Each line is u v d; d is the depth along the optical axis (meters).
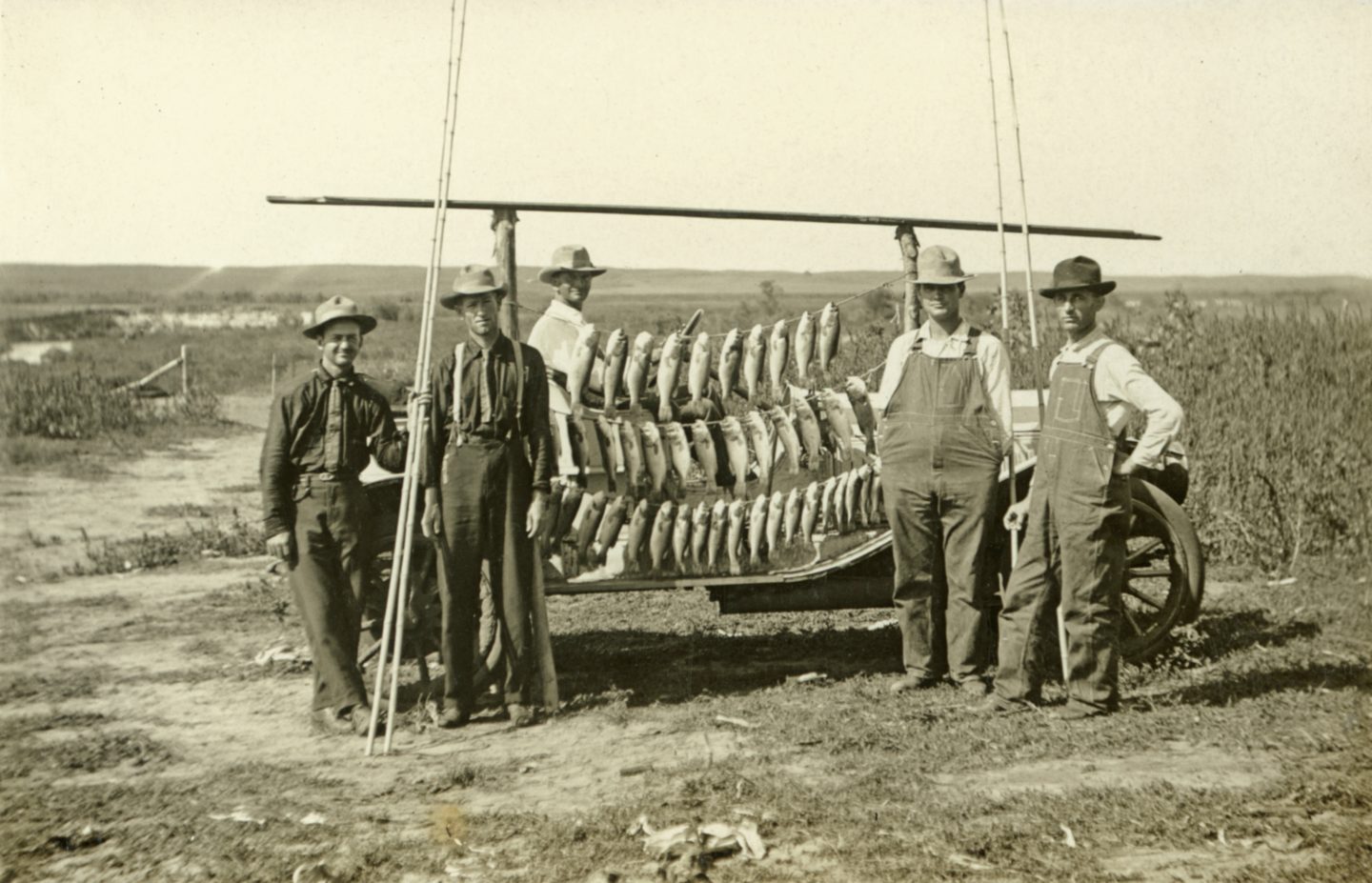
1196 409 9.31
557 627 7.48
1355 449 8.71
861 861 3.91
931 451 5.61
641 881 3.80
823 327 6.09
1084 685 5.33
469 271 5.50
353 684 5.52
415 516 6.01
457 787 4.69
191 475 13.64
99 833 4.24
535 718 5.57
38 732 5.51
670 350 6.04
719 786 4.56
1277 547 8.34
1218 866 3.83
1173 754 4.86
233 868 3.93
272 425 5.49
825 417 6.14
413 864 3.95
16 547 10.12
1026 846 4.01
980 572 5.72
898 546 5.77
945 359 5.62
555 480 5.96
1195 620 6.17
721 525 6.01
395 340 12.73
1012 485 5.77
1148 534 6.25
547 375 5.73
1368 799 4.32
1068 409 5.29
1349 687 5.60
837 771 4.75
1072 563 5.27
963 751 4.93
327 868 3.88
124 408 16.14
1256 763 4.71
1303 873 3.76
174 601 8.36
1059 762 4.80
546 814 4.32
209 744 5.34
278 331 18.84
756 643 6.98
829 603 6.16
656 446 5.97
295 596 5.55
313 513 5.50
